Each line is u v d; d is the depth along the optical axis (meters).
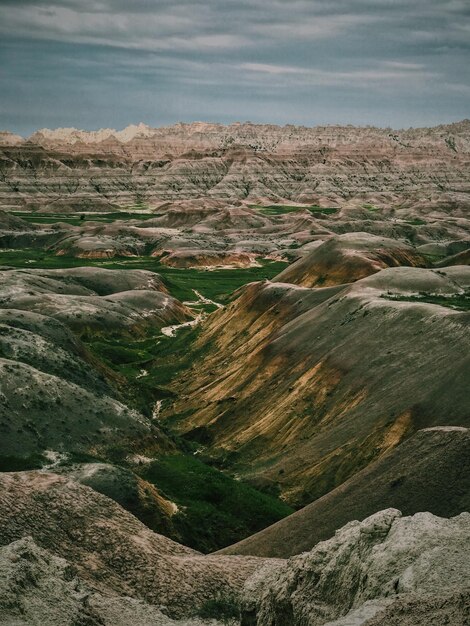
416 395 67.25
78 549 40.41
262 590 34.47
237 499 59.59
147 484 57.38
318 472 63.81
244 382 91.19
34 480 45.84
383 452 62.06
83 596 31.62
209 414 86.88
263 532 47.22
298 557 32.94
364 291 104.06
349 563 30.08
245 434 78.38
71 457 59.78
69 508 43.22
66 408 66.50
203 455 76.25
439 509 41.72
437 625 20.58
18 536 39.47
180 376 107.19
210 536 54.66
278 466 68.00
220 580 39.78
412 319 83.50
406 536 29.27
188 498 59.38
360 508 44.53
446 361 70.94
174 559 41.03
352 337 86.25
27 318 95.50
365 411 70.31
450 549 27.11
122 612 33.44
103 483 54.31
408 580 25.73
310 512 46.84
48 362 77.69
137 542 42.06
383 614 22.31
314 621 29.00
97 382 81.50
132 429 68.44
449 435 47.38
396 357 77.81
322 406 77.00
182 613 37.00
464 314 78.75
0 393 63.84
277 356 92.50
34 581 31.08
